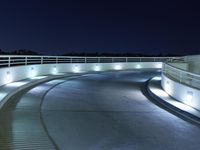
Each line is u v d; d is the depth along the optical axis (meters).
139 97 17.98
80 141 8.95
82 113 12.73
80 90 19.44
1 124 10.20
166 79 19.58
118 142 9.10
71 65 32.25
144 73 36.09
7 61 19.61
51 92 17.59
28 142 8.55
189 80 18.45
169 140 9.65
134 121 11.90
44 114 12.03
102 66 37.56
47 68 27.31
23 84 18.45
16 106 13.08
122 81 26.38
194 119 12.74
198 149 8.95
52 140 8.84
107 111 13.50
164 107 15.17
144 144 9.07
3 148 7.97
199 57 27.89
